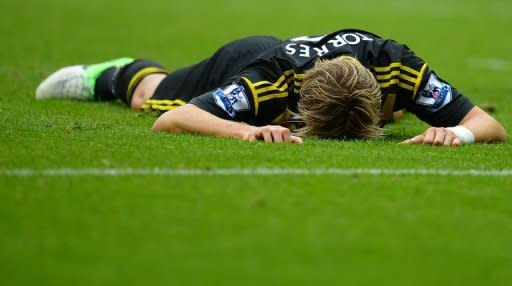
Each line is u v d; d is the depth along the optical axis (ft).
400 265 35.47
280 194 43.11
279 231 38.42
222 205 41.32
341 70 54.49
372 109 54.80
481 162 51.19
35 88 80.64
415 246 37.47
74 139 53.57
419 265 35.55
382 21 171.01
